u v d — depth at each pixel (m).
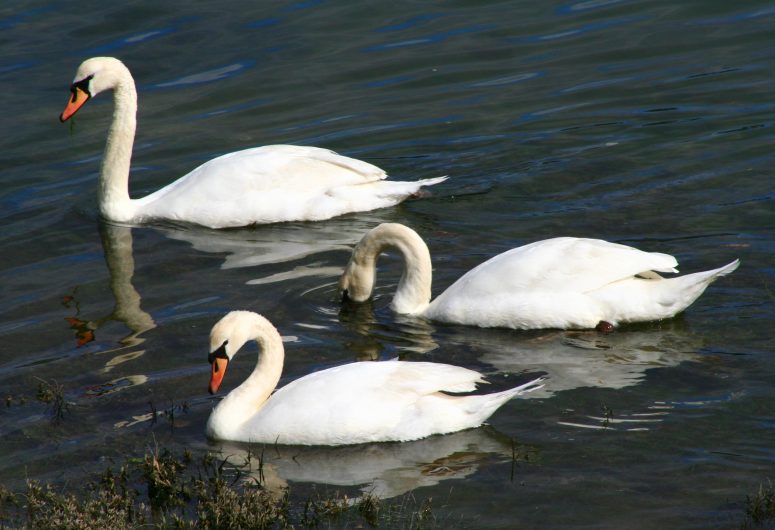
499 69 24.75
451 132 21.97
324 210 19.00
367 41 26.53
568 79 23.97
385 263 17.09
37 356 14.56
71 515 10.94
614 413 12.34
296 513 10.84
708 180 18.91
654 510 10.54
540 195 19.02
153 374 13.91
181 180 19.73
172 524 10.85
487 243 17.38
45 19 28.38
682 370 13.25
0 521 11.05
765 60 24.00
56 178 21.23
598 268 14.55
